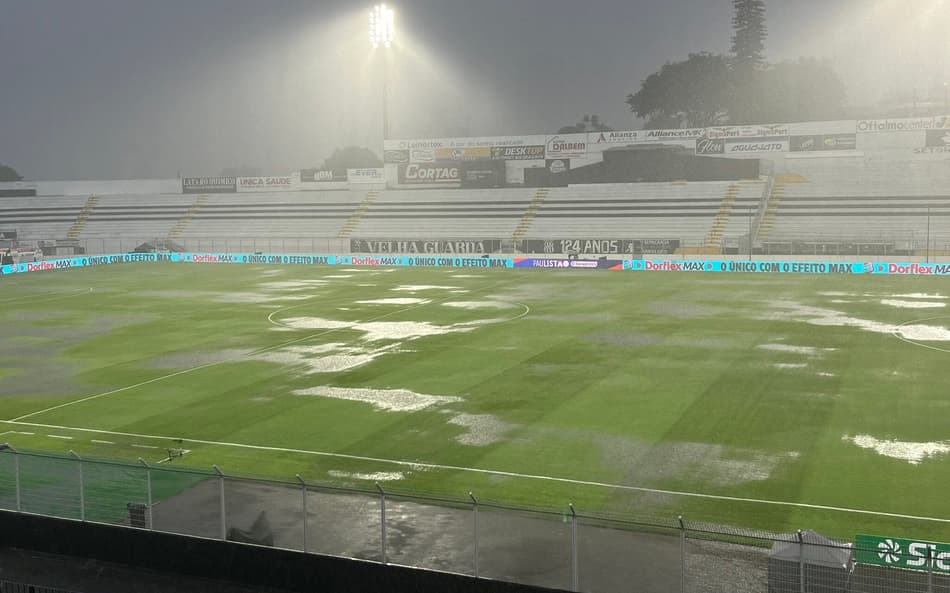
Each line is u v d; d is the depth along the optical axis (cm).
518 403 3312
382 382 3709
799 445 2727
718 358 4069
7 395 3625
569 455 2670
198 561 1914
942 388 3409
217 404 3406
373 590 1764
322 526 2031
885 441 2748
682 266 8569
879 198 10275
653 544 1867
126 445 2878
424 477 2488
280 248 11681
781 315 5362
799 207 10531
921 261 8075
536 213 11631
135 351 4572
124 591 1870
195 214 13200
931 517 2131
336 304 6278
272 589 1847
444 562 1830
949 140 10256
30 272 9200
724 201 10812
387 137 12962
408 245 10669
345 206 12638
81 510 2006
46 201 13675
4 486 2220
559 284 7431
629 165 11544
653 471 2506
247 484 2300
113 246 12888
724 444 2755
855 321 5069
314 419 3147
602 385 3581
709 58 14725
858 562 1636
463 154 12381
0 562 1992
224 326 5334
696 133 11275
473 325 5194
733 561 1769
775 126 10931
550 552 1839
